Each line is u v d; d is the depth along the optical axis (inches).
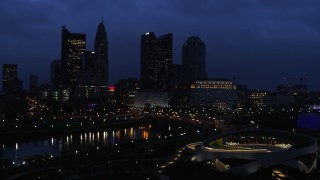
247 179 6648.6
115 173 7500.0
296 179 6643.7
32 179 7007.9
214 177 6884.8
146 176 7185.0
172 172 7406.5
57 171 7559.1
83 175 7401.6
